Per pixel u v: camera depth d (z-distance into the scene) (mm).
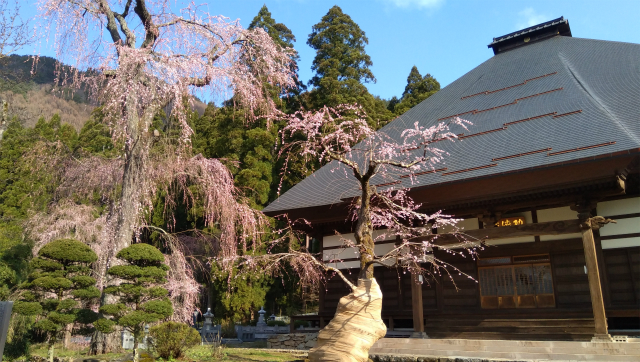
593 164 9359
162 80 11477
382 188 12258
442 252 12680
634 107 11195
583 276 10625
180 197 24094
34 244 13242
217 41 12695
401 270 13188
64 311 8867
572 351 8703
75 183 13133
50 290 8539
